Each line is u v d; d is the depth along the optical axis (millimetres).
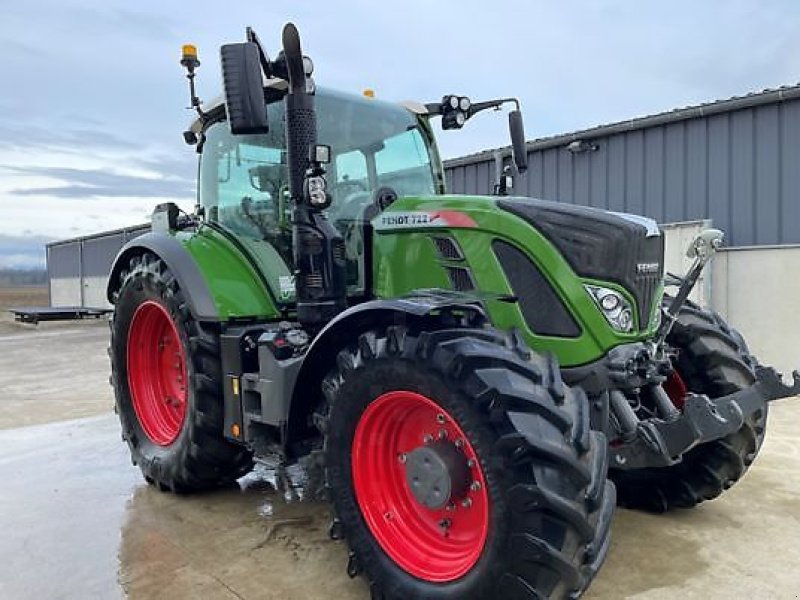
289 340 3094
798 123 6695
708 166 7418
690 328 3336
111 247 22688
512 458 2113
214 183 4094
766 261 6953
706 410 2479
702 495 3322
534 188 9227
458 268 2898
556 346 2682
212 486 3900
